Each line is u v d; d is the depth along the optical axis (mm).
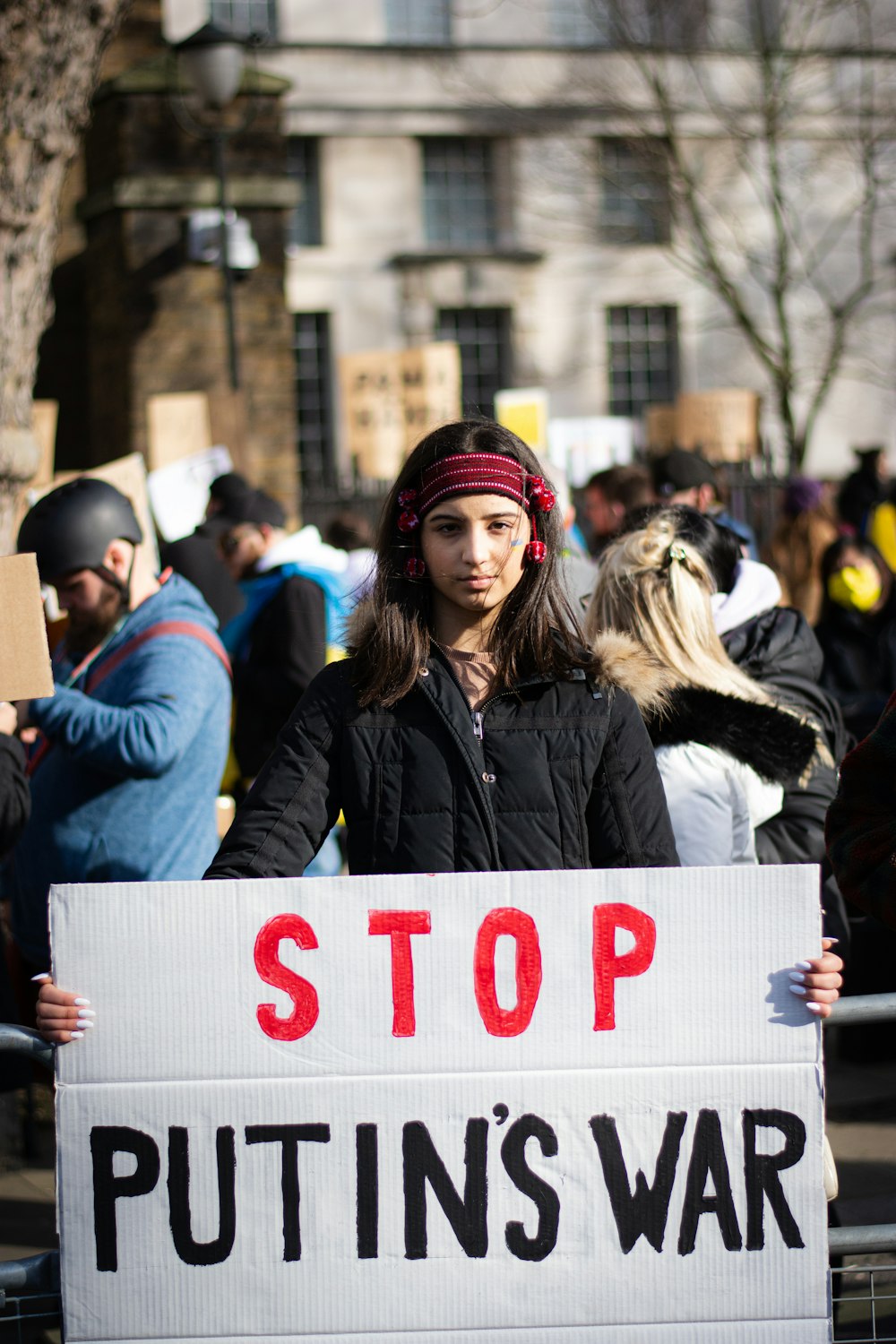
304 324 23156
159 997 2211
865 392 24812
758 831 3188
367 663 2365
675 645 3049
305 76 22781
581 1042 2211
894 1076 4945
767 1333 2213
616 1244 2207
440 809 2293
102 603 3566
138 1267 2201
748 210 23484
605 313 23953
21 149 4664
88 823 3512
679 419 12664
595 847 2354
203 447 8742
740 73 22703
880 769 2436
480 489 2305
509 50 23172
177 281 10812
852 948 4832
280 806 2328
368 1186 2203
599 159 23531
